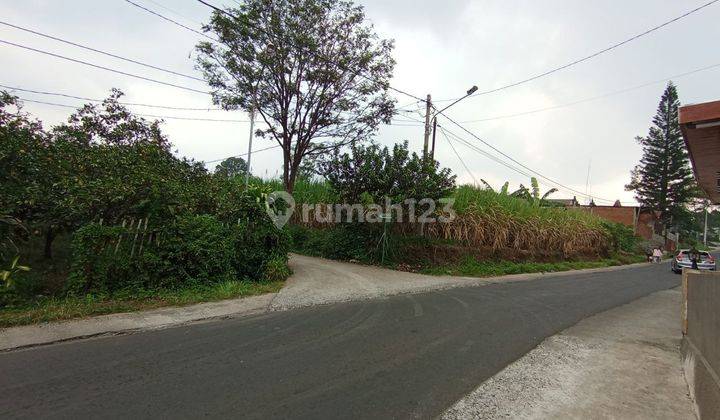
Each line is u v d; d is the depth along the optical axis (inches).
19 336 225.0
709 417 149.3
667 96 1856.5
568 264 820.0
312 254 646.5
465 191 736.3
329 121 663.1
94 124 494.3
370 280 463.8
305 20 604.1
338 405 155.3
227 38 588.7
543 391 180.4
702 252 860.0
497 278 576.7
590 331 293.0
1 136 323.3
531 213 841.5
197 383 171.3
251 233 427.2
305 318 290.0
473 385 181.6
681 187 1825.8
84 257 309.4
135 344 221.8
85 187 335.6
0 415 140.9
